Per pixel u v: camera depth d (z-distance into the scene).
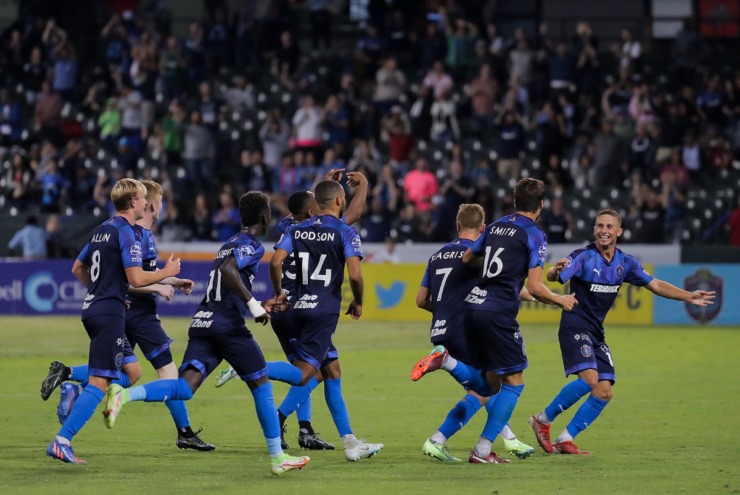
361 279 30.23
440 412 38.97
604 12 110.44
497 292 28.80
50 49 99.88
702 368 52.25
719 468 28.28
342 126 90.00
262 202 28.31
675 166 85.38
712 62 104.25
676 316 76.38
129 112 92.31
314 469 28.06
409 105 96.69
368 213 83.12
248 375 27.62
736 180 89.88
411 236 82.44
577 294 31.11
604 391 30.59
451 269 30.02
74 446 31.72
